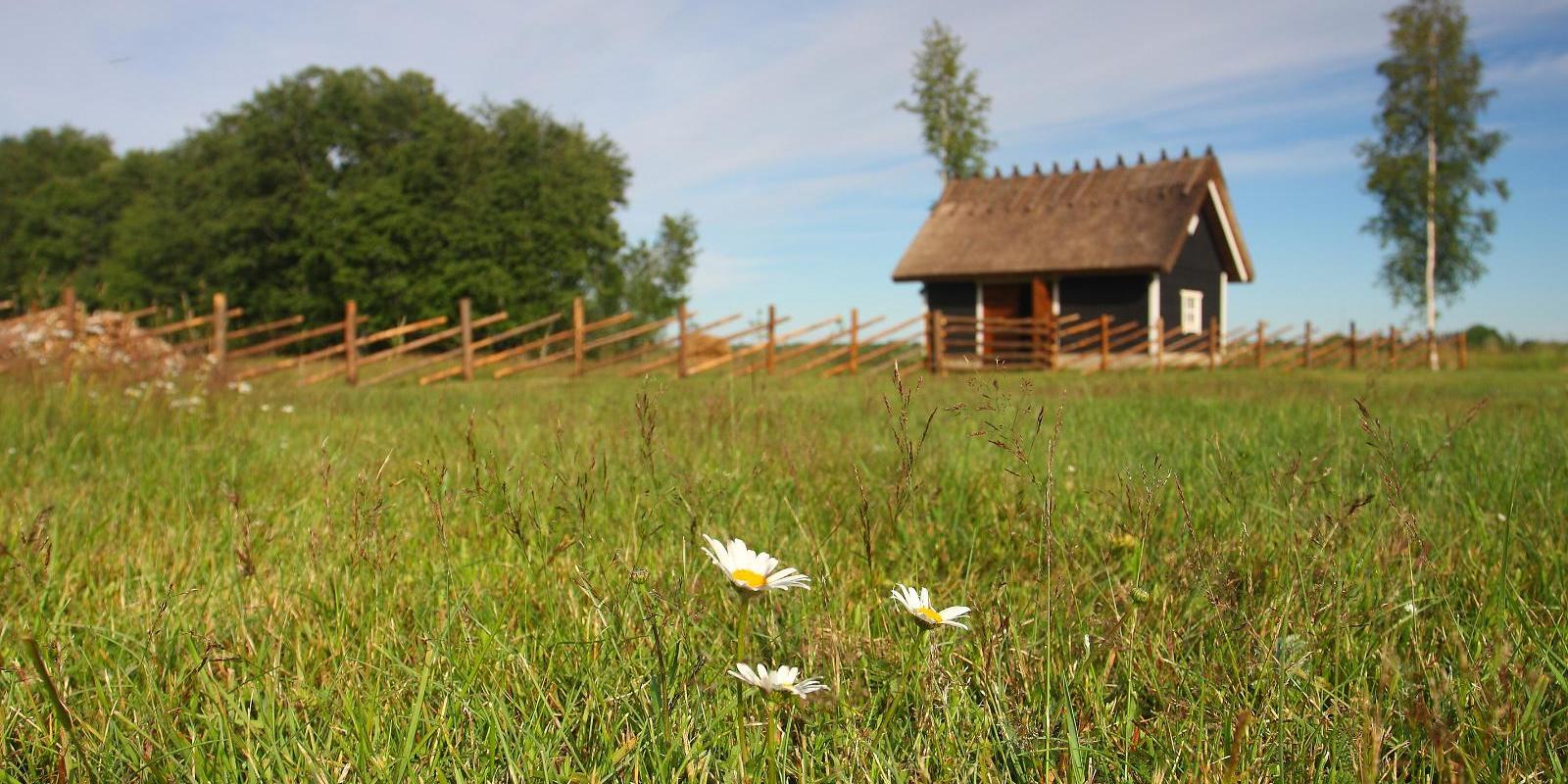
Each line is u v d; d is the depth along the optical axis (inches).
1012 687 75.3
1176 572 93.6
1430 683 67.7
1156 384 522.6
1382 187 1184.2
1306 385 499.2
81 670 79.4
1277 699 66.6
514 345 1460.4
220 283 1544.0
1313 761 61.3
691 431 190.7
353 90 1604.3
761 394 284.2
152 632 81.7
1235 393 420.2
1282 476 121.3
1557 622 82.4
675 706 65.6
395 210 1472.7
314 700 72.8
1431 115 1152.2
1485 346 1293.1
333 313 1508.4
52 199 2055.9
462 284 1439.5
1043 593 90.2
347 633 86.8
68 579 100.7
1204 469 139.3
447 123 1524.4
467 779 60.9
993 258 1010.1
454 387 500.4
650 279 2273.6
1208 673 73.2
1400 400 338.6
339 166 1619.1
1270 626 78.8
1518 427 204.5
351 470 164.6
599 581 91.3
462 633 80.4
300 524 124.8
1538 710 67.0
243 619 88.5
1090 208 1015.6
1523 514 122.6
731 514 125.1
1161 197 986.7
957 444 182.4
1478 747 60.4
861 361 854.5
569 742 66.1
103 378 282.8
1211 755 62.6
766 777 56.4
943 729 66.2
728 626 87.1
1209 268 1087.6
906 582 98.7
